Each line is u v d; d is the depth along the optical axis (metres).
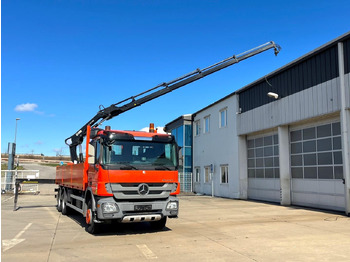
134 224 10.41
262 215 12.75
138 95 13.08
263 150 19.14
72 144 14.05
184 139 28.92
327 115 13.88
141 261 6.07
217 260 6.11
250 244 7.48
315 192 14.89
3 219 11.80
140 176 8.35
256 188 19.78
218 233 8.88
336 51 13.20
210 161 25.05
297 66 15.59
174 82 13.52
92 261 6.10
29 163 72.94
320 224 10.38
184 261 6.05
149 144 8.87
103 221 8.25
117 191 8.14
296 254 6.54
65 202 12.88
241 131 20.59
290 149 16.72
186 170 28.56
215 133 24.31
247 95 20.11
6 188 26.17
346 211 12.34
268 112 17.83
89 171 9.25
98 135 8.85
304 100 14.98
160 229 9.50
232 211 14.13
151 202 8.42
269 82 17.83
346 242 7.68
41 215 12.95
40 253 6.70
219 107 23.77
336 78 13.12
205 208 15.42
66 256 6.46
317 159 14.83
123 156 8.48
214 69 13.88
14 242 7.79
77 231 9.27
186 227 9.91
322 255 6.46
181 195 25.23
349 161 12.37
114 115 13.06
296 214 12.96
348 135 12.43
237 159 20.94
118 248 7.11
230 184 21.80
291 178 16.62
